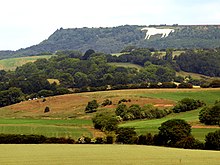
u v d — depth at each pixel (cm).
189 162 11000
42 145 16200
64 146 15700
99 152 13300
